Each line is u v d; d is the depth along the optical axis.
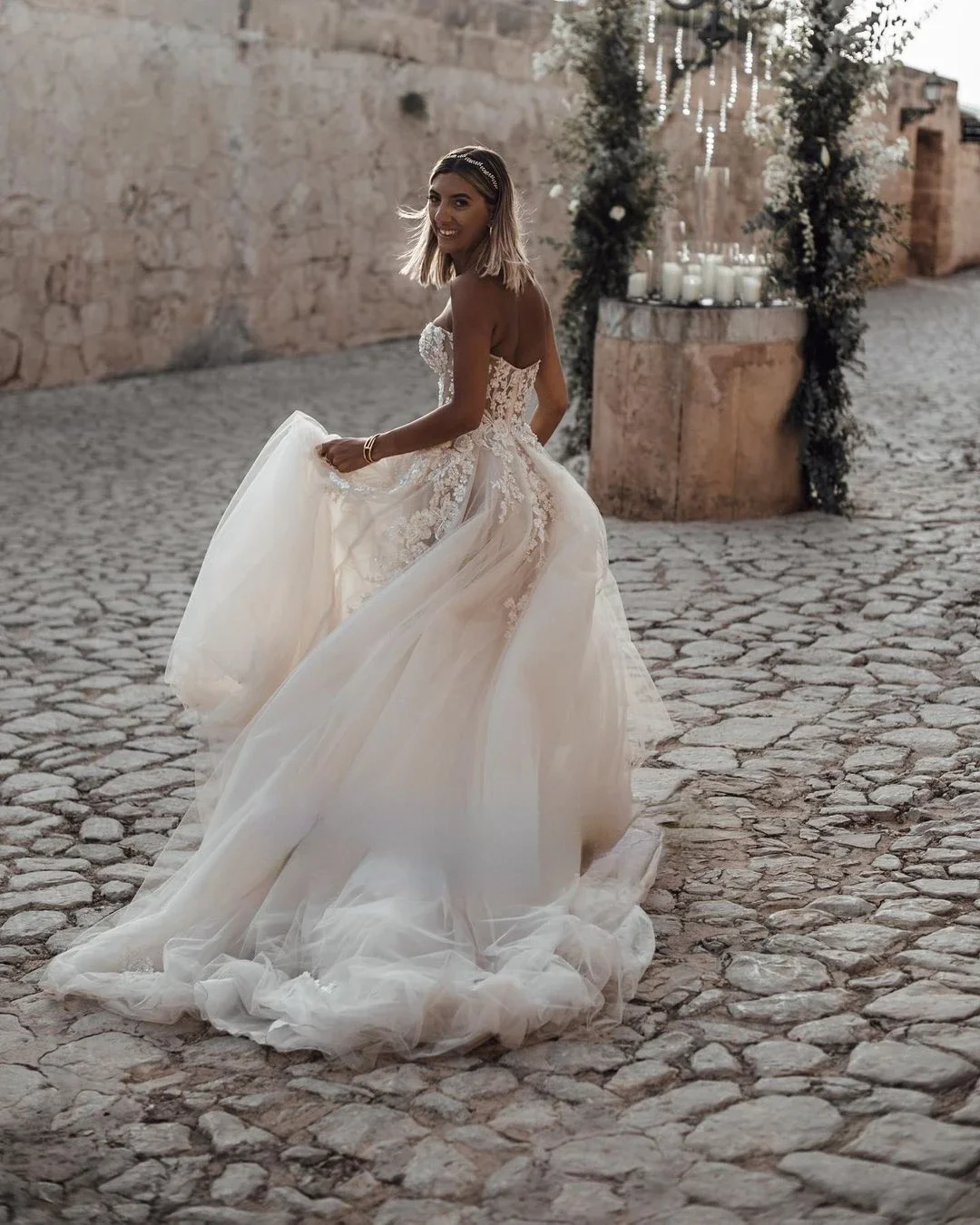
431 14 14.95
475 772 2.97
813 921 3.03
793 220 7.34
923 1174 2.11
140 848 3.60
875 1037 2.53
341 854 2.96
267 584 3.20
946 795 3.72
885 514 7.37
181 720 4.55
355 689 2.99
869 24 7.11
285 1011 2.64
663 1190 2.12
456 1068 2.51
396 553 3.18
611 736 3.27
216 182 13.12
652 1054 2.52
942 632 5.25
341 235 14.60
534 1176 2.18
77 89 11.68
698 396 7.20
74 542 7.00
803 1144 2.21
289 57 13.56
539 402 3.48
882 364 13.38
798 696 4.59
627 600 5.82
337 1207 2.13
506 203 3.11
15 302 11.55
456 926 2.83
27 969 2.99
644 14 7.99
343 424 10.55
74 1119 2.40
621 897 3.06
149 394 11.92
